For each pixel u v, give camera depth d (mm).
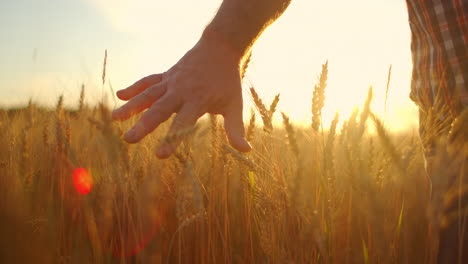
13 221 660
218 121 723
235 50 665
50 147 907
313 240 571
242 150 643
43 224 717
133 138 594
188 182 570
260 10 656
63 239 736
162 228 695
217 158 751
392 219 632
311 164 616
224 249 763
